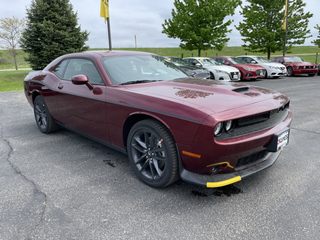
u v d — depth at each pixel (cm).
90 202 236
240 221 207
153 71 340
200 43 1945
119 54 352
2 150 370
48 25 1825
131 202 236
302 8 2105
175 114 223
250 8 2209
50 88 391
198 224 204
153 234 193
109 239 188
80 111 337
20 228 200
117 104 275
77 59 364
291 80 1359
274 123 253
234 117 210
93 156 346
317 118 535
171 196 246
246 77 1271
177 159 238
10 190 258
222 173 233
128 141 276
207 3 1869
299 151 355
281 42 2139
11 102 780
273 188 258
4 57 4578
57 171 301
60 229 199
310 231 194
